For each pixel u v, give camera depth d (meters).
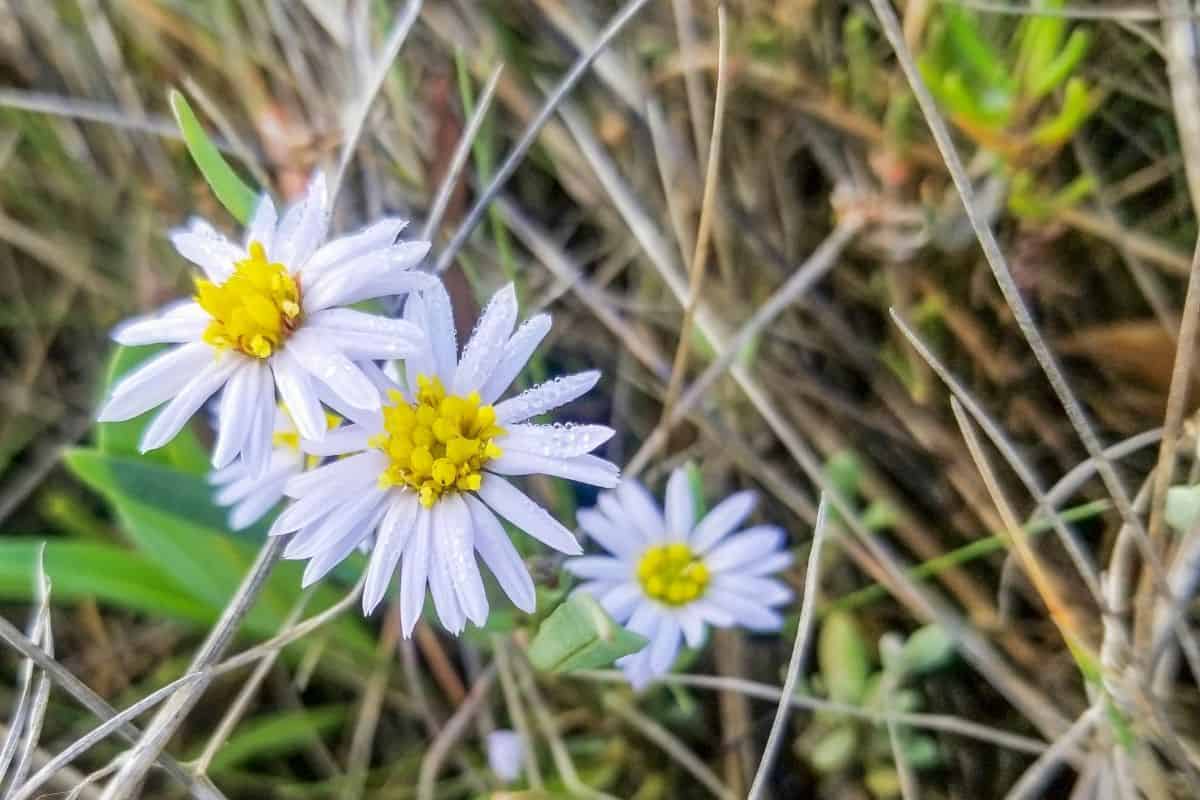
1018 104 0.19
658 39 0.21
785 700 0.17
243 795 0.20
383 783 0.20
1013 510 0.19
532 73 0.21
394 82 0.21
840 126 0.20
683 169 0.21
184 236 0.15
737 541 0.18
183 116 0.16
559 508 0.19
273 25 0.22
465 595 0.15
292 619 0.18
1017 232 0.20
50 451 0.22
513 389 0.20
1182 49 0.18
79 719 0.20
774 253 0.21
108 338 0.22
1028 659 0.19
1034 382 0.20
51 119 0.23
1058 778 0.18
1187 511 0.16
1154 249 0.19
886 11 0.16
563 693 0.20
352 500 0.15
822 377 0.20
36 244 0.22
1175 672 0.17
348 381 0.14
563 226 0.22
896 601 0.20
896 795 0.19
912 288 0.20
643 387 0.21
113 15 0.22
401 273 0.15
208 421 0.20
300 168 0.21
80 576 0.18
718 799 0.19
